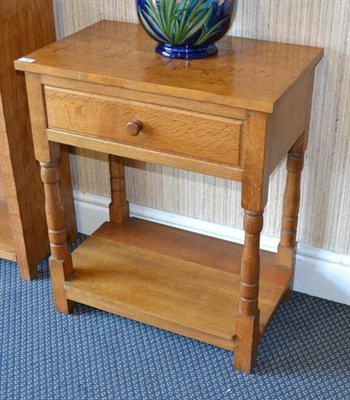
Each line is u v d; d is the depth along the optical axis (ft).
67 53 5.37
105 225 7.08
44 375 5.85
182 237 6.87
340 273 6.51
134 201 7.31
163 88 4.73
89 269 6.42
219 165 4.89
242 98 4.50
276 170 6.34
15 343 6.20
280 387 5.69
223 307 5.91
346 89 5.71
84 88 5.08
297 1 5.53
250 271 5.28
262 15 5.70
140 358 6.01
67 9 6.57
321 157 6.10
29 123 6.51
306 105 5.56
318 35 5.59
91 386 5.73
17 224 6.69
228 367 5.89
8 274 7.11
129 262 6.50
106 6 6.35
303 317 6.48
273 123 4.70
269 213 6.62
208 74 4.95
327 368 5.88
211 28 5.08
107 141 5.23
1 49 5.95
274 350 6.08
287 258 6.37
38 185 6.84
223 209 6.83
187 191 6.91
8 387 5.73
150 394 5.64
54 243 6.10
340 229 6.39
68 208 7.41
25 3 6.11
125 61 5.20
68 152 7.20
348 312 6.54
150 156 5.11
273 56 5.35
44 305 6.65
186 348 6.11
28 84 5.27
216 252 6.63
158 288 6.15
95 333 6.29
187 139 4.90
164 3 4.93
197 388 5.69
